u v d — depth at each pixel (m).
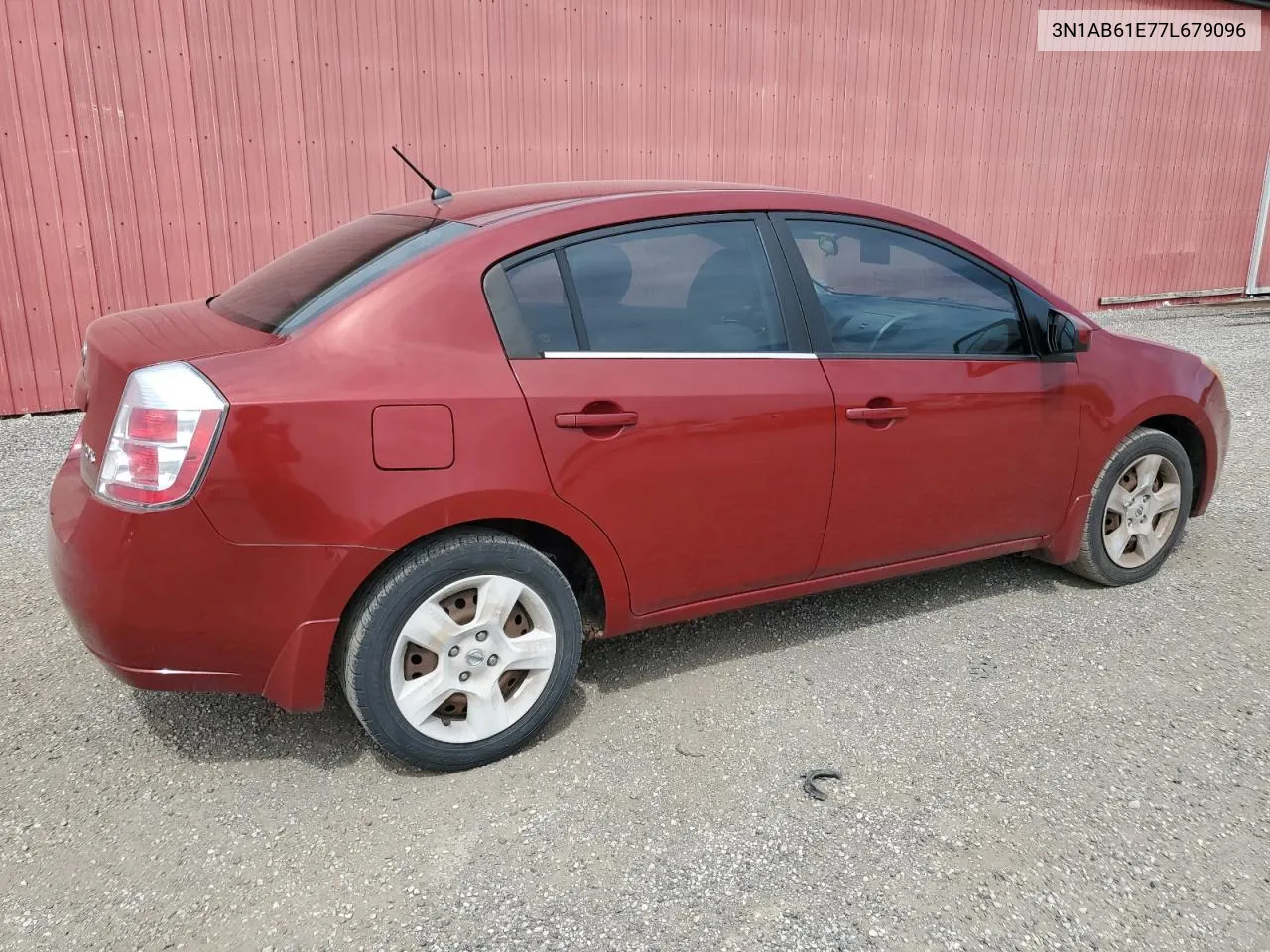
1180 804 2.43
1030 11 10.29
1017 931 2.01
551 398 2.51
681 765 2.61
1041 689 3.02
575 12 7.65
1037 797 2.46
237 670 2.34
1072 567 3.82
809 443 2.92
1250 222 13.29
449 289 2.47
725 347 2.84
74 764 2.59
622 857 2.23
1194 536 4.42
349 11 6.80
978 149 10.38
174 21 6.25
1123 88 11.30
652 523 2.73
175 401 2.17
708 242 2.87
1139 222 12.10
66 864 2.20
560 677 2.68
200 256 6.62
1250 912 2.06
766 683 3.06
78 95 6.06
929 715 2.86
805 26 8.83
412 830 2.34
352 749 2.69
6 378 6.19
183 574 2.20
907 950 1.95
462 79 7.31
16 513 4.53
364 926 2.02
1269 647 3.31
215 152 6.54
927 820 2.37
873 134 9.57
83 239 6.24
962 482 3.28
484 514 2.45
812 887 2.13
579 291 2.65
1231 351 9.37
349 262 2.66
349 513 2.29
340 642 2.47
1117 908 2.07
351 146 7.00
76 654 3.19
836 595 3.77
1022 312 3.43
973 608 3.64
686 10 8.15
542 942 1.97
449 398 2.39
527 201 2.83
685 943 1.97
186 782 2.52
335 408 2.27
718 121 8.56
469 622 2.53
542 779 2.54
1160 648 3.30
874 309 3.15
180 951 1.94
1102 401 3.55
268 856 2.24
